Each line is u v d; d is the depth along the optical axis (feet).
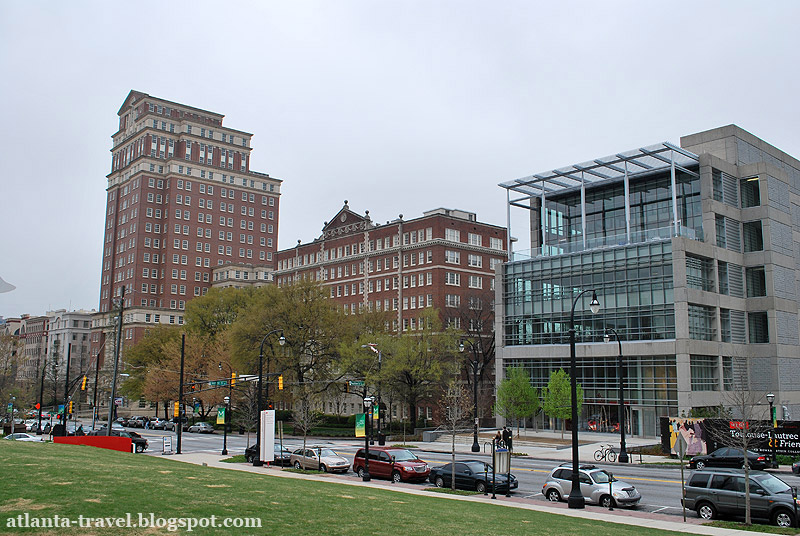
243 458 151.43
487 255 331.36
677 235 211.20
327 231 386.32
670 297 208.03
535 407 210.59
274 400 258.78
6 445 105.91
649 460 155.02
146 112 502.38
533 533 61.31
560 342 236.02
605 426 219.61
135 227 485.15
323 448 137.49
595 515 80.79
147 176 491.31
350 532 54.19
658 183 238.27
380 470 119.44
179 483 73.51
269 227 534.37
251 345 264.72
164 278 479.41
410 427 245.86
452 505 79.00
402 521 61.36
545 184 266.77
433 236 316.40
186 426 299.99
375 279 344.08
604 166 235.20
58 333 629.51
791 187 262.06
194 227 496.64
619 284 221.66
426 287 315.17
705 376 210.18
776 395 221.25
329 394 275.39
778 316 228.43
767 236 230.27
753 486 79.20
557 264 240.53
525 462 152.56
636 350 213.25
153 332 364.99
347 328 270.46
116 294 497.87
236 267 481.87
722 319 222.07
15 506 52.70
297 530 53.26
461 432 234.17
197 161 510.17
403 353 231.91
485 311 301.63
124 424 327.67
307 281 277.44
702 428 155.53
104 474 74.49
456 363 245.45
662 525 73.77
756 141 250.78
